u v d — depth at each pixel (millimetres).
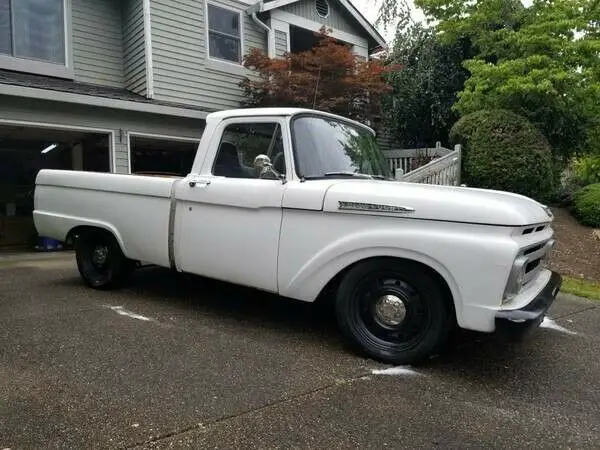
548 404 3107
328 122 4527
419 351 3535
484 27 12930
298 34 14367
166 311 4801
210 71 11969
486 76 11695
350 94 12250
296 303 5152
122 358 3586
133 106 9539
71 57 10727
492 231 3258
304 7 13680
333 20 14406
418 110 15078
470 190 3844
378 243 3551
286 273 3961
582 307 5633
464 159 10984
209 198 4359
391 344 3650
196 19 11734
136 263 5688
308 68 11875
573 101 11711
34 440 2521
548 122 12016
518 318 3109
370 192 3639
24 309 4824
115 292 5523
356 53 14898
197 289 5668
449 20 13023
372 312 3717
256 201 4074
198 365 3494
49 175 5816
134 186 4961
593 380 3510
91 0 11211
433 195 3486
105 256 5555
